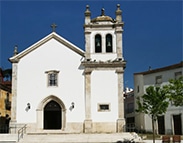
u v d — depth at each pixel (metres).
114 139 29.66
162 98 25.97
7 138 30.70
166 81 44.66
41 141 29.30
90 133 33.28
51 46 36.03
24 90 35.22
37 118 34.59
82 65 35.44
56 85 35.19
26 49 35.88
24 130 33.91
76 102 34.72
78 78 35.22
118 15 36.84
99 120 34.16
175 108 42.88
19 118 34.62
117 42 36.06
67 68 35.50
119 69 35.06
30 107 34.81
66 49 35.91
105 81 34.91
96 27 36.56
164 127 44.06
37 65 35.69
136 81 50.16
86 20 36.69
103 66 35.19
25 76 35.50
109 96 34.59
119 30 36.28
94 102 34.53
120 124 33.91
